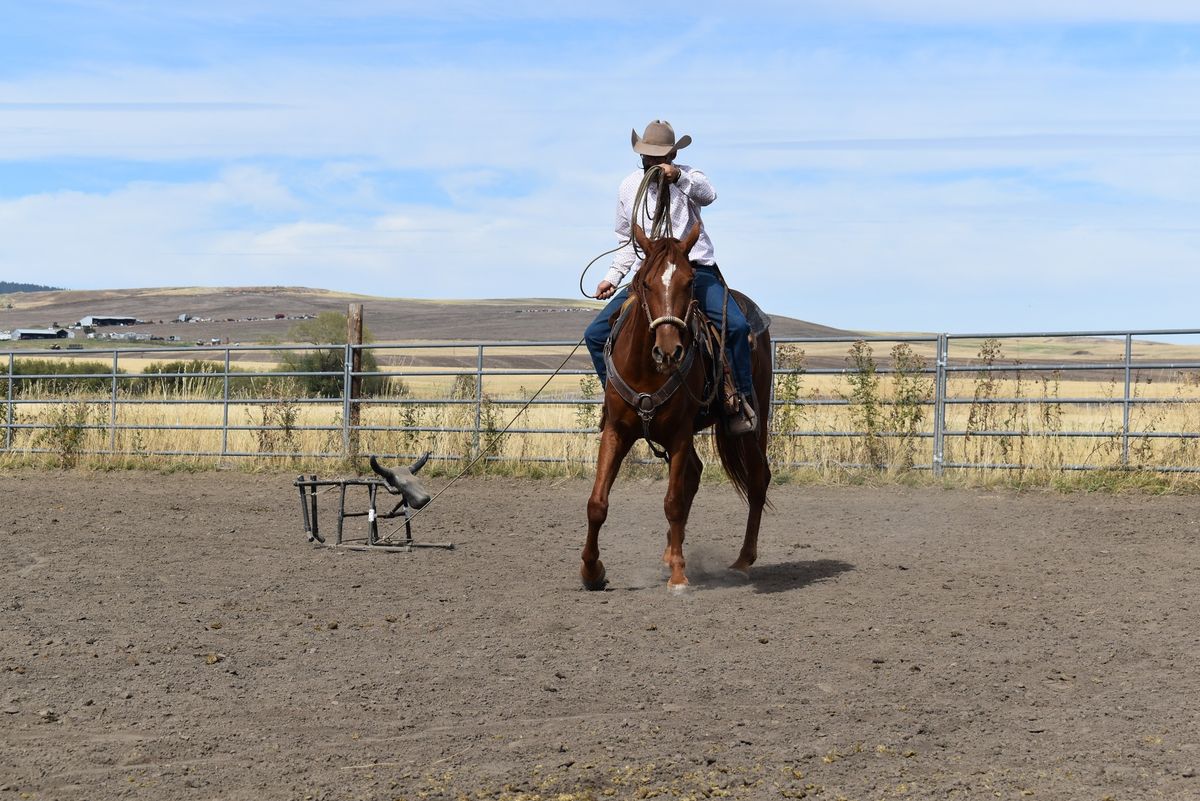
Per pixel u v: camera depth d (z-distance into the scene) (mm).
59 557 9836
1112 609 7562
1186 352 78125
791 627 7117
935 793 4402
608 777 4586
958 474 15039
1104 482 14250
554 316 161125
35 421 20328
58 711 5469
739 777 4570
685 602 7938
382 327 149250
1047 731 5105
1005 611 7531
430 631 7125
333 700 5660
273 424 18781
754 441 9172
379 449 17828
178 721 5336
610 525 11945
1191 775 4551
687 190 8555
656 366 7754
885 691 5730
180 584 8672
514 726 5250
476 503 13805
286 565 9555
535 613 7625
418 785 4516
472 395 17641
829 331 131125
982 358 15242
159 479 16969
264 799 4387
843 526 11648
